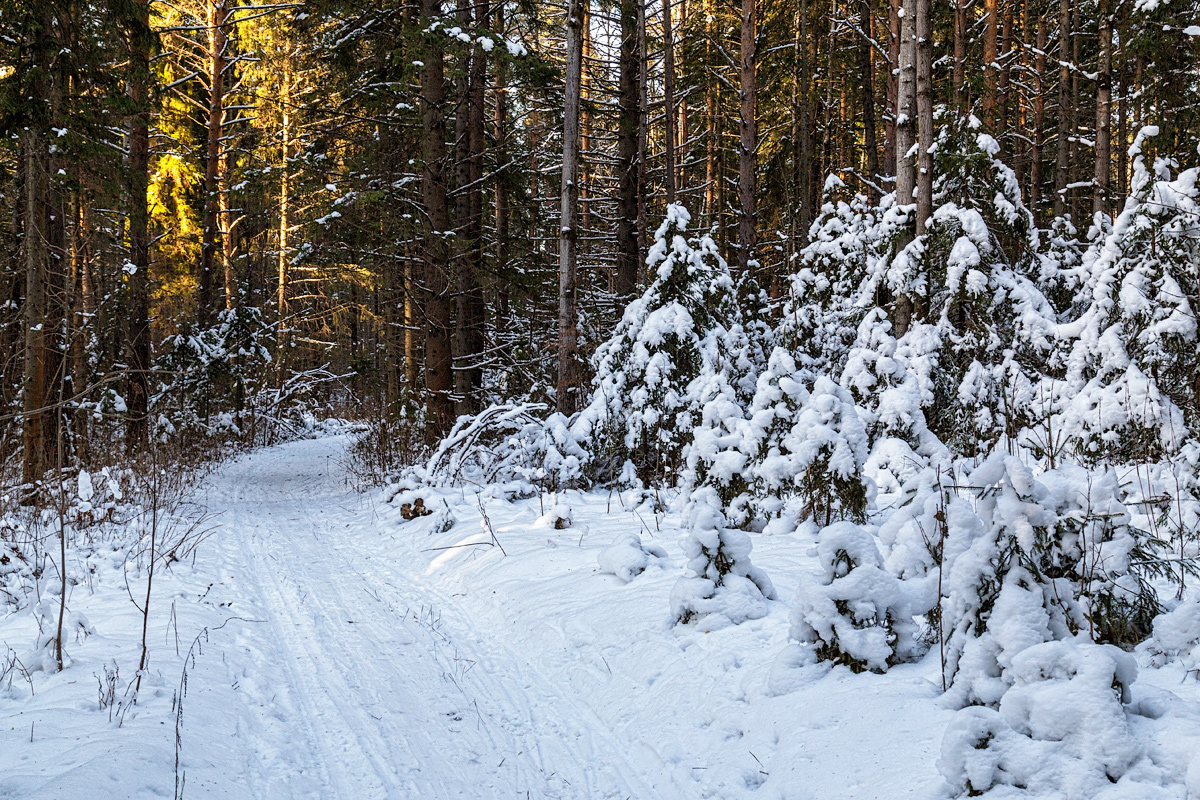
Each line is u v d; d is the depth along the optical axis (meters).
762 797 3.19
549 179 16.39
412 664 5.13
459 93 14.71
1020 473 3.41
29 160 9.42
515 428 11.95
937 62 16.64
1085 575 3.42
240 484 15.06
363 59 15.19
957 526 3.79
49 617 4.98
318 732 4.13
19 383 10.97
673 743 3.80
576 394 11.45
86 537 8.42
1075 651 2.77
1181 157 12.26
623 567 6.05
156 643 5.17
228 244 24.97
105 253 14.52
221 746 3.82
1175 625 3.29
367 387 26.56
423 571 7.62
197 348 19.14
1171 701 2.85
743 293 13.30
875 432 8.02
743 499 7.03
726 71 20.59
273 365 26.19
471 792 3.55
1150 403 7.40
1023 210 10.49
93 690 4.29
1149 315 8.08
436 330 13.45
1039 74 17.61
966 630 3.51
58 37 11.28
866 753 3.16
